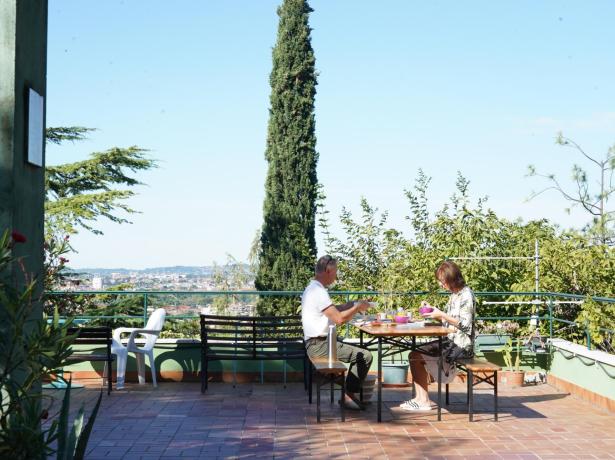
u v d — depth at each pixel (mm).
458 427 7375
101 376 9953
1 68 4863
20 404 4234
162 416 7785
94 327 8812
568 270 11820
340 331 11711
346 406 8328
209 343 9203
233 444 6645
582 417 7898
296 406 8359
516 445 6680
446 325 8258
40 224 5332
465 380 10062
